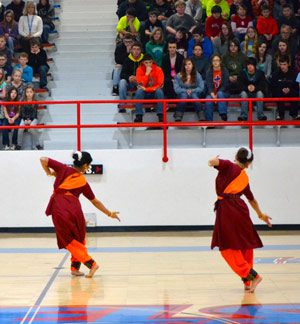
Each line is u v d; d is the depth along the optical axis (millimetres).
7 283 11555
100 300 10211
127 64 19922
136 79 18969
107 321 8953
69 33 23484
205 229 17641
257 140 18922
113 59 22344
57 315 9312
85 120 20109
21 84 18781
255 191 17547
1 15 22891
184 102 18297
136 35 20938
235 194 10602
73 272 12117
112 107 20531
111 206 17547
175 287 11117
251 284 10648
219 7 20812
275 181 17547
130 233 17391
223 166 10625
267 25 21047
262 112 18906
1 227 17609
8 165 17547
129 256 14141
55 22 23781
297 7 22703
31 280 11812
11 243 16125
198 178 17547
